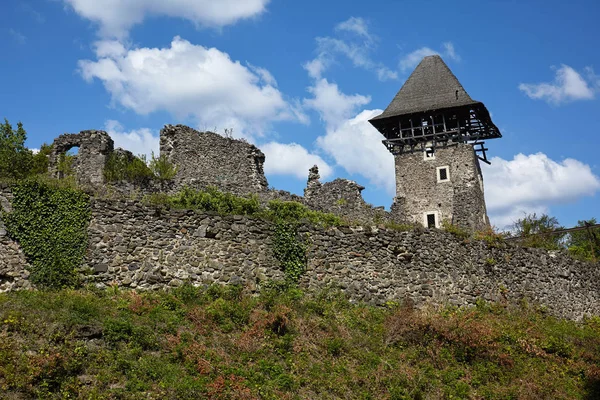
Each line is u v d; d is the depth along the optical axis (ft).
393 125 147.43
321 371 49.55
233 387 43.60
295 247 62.59
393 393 49.29
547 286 82.28
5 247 51.01
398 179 141.69
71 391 39.14
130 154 93.45
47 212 53.06
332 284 63.46
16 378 38.42
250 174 107.55
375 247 67.62
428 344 57.98
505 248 79.82
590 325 83.41
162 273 55.52
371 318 61.00
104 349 43.65
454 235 74.84
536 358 62.90
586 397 57.52
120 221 55.36
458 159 138.10
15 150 94.99
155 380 42.29
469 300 72.79
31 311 44.80
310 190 116.06
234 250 59.47
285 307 54.70
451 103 141.08
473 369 56.85
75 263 52.70
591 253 111.55
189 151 100.27
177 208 58.80
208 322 50.47
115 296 51.85
